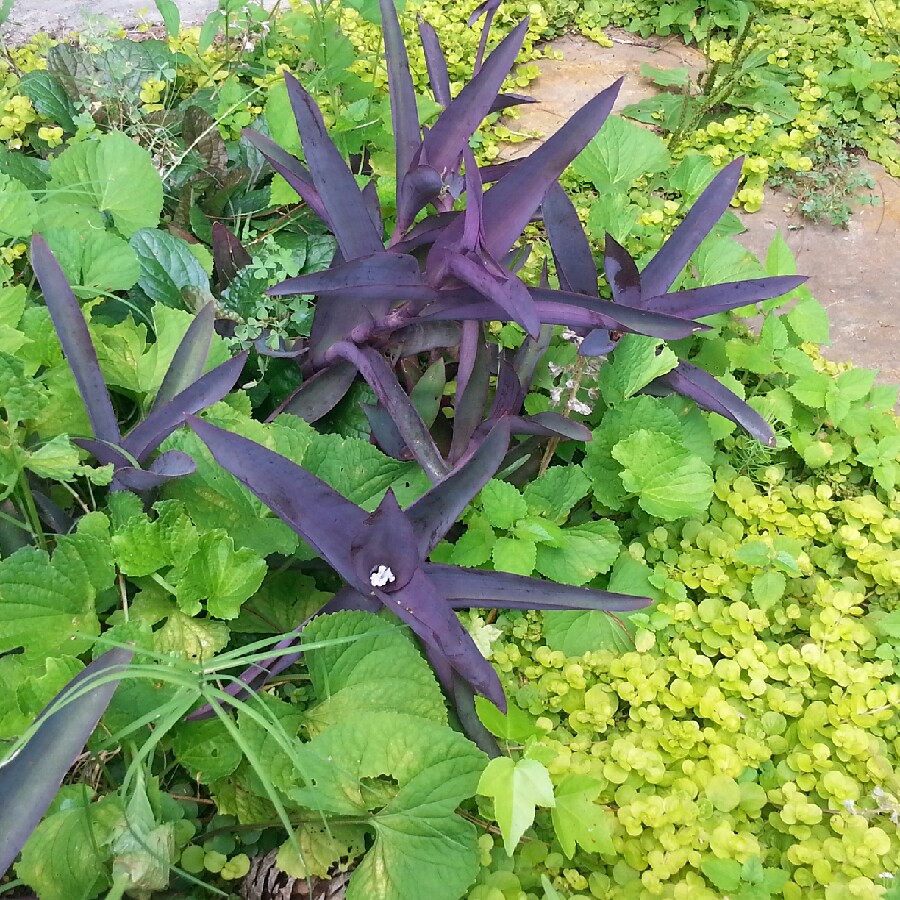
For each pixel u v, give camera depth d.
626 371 0.74
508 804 0.50
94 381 0.59
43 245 0.58
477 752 0.52
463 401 0.67
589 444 0.73
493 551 0.65
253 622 0.61
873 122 1.18
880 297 0.98
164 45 1.04
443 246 0.62
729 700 0.65
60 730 0.45
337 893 0.54
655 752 0.61
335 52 0.97
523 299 0.57
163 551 0.57
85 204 0.81
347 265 0.60
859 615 0.70
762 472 0.79
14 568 0.54
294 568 0.64
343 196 0.66
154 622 0.58
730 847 0.57
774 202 1.08
